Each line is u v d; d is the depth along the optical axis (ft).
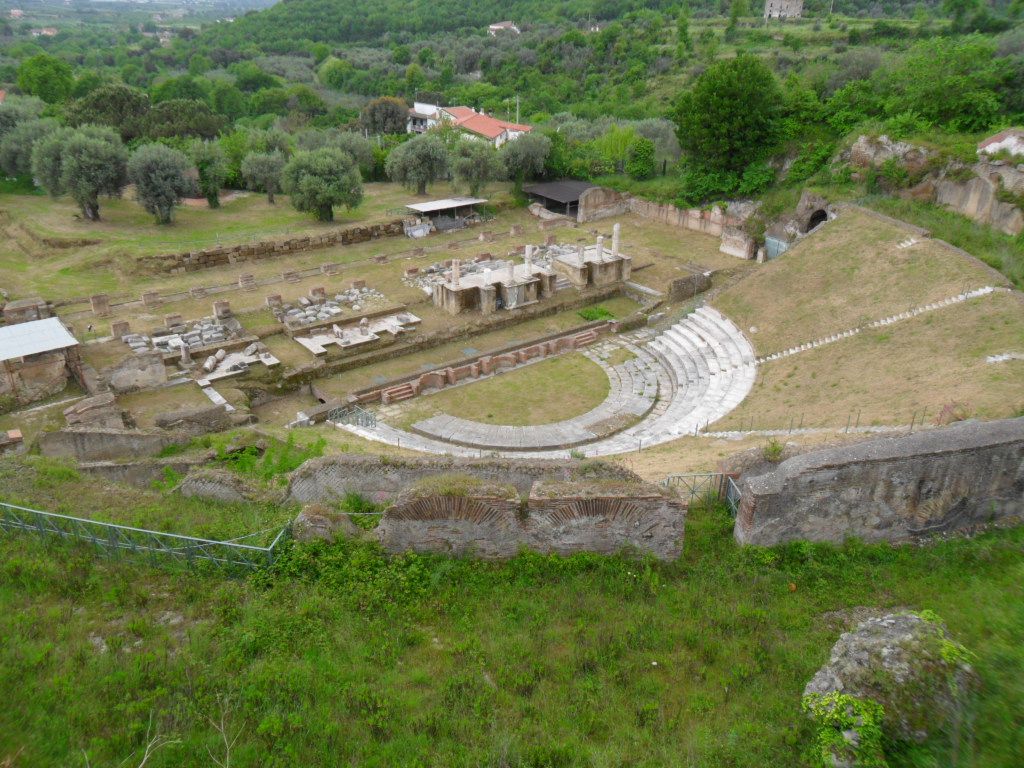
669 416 99.71
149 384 104.99
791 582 44.55
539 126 252.83
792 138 166.20
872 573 44.96
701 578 44.93
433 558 45.78
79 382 101.55
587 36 383.04
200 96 368.68
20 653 36.19
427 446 93.30
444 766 31.01
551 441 94.84
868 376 91.76
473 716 33.99
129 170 173.78
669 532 45.78
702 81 172.65
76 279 145.59
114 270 149.28
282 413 107.04
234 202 207.92
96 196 178.29
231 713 33.30
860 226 129.08
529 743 32.48
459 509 44.96
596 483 46.60
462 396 110.42
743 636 39.88
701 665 37.65
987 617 38.81
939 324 97.71
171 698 33.86
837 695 31.71
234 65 483.92
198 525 49.62
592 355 124.47
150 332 122.52
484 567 45.60
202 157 193.98
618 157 210.79
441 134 236.02
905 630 33.65
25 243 165.68
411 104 377.91
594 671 37.32
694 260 164.14
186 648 37.37
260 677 35.29
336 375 116.16
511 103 327.88
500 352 123.75
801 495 45.70
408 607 41.93
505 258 163.02
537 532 45.78
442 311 137.18
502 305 138.41
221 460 69.92
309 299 135.95
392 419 103.04
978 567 44.98
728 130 167.22
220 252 157.89
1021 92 139.54
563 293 145.69
